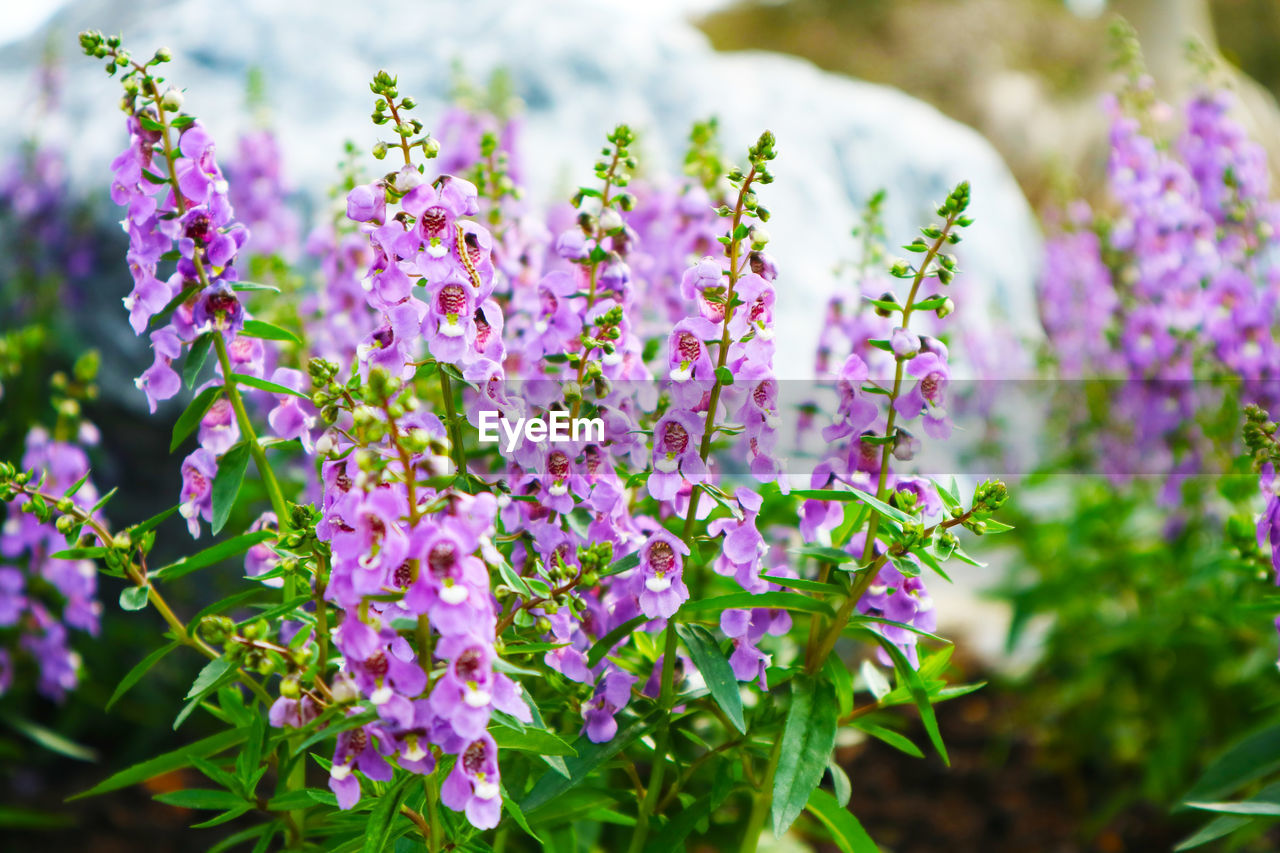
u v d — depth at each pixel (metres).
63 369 0.94
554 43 1.09
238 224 0.44
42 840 0.72
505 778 0.44
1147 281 0.72
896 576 0.44
